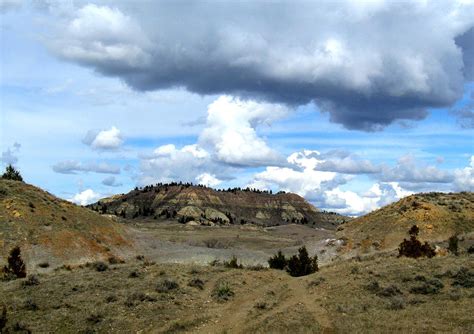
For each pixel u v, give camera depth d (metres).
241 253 78.62
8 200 66.69
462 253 43.91
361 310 26.09
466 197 90.56
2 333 24.12
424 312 24.17
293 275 45.00
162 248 79.44
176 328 25.69
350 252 74.69
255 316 27.44
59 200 76.56
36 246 59.00
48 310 27.98
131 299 29.92
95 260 62.34
